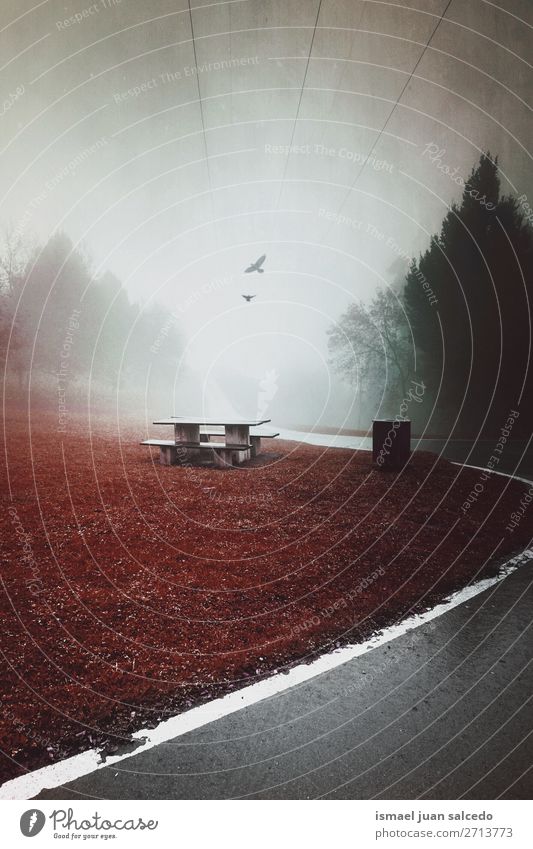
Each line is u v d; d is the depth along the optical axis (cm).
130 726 271
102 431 1279
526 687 301
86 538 517
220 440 1248
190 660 333
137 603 400
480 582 468
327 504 671
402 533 579
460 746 252
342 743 256
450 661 332
